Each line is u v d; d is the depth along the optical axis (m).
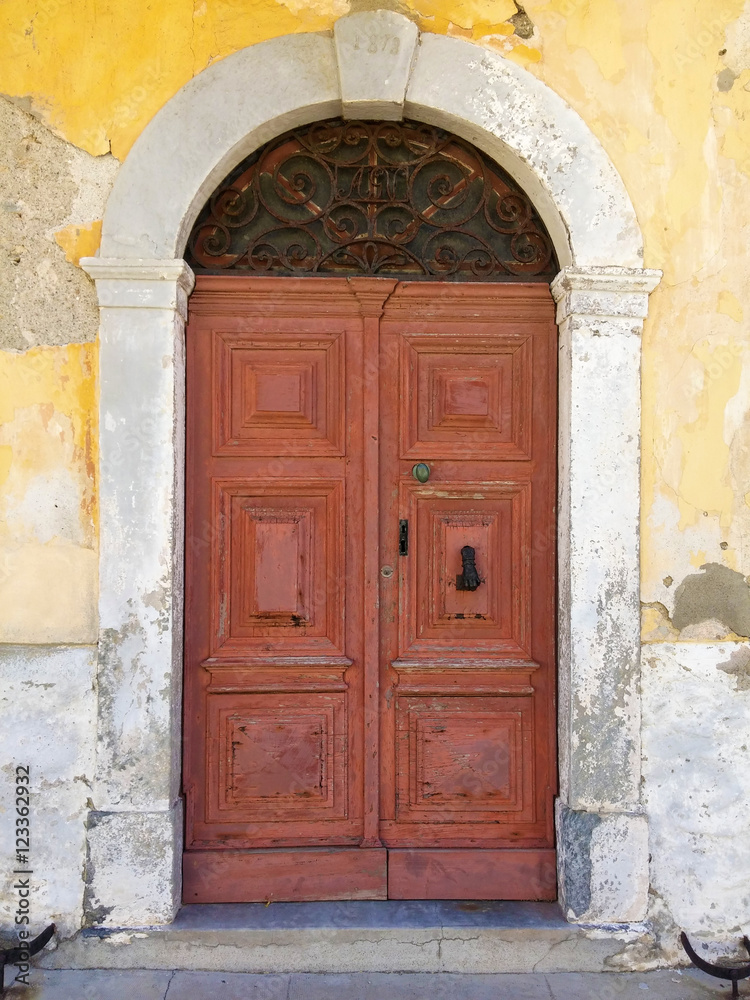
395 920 2.86
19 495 2.86
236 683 3.04
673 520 2.96
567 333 2.96
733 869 2.90
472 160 3.15
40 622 2.85
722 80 2.97
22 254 2.86
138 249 2.83
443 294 3.07
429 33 2.89
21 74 2.86
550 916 2.91
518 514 3.12
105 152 2.86
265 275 3.07
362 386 3.08
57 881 2.79
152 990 2.67
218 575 3.05
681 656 2.93
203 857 2.98
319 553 3.09
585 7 2.94
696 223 2.97
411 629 3.11
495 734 3.10
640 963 2.83
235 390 3.07
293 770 3.05
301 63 2.88
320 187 3.13
